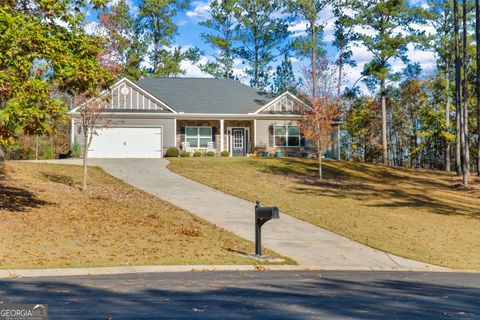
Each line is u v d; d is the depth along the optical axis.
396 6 46.53
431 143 65.50
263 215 13.54
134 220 18.05
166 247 14.06
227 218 20.41
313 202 25.44
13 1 14.94
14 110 13.13
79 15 15.54
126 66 52.50
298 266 13.13
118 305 7.23
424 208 25.91
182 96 45.28
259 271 12.11
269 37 59.03
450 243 18.05
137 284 9.30
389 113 69.25
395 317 6.95
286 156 44.62
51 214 17.52
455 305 8.10
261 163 38.38
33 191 21.75
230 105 44.88
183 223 18.47
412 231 19.77
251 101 46.12
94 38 16.30
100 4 16.44
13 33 13.21
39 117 13.77
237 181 30.84
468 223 22.50
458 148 41.97
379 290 9.59
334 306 7.67
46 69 14.61
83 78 15.16
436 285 10.67
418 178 40.16
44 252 12.23
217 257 13.28
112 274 10.70
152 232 16.16
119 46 49.25
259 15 58.91
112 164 35.75
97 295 8.03
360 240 17.59
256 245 13.94
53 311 6.71
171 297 8.05
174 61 57.81
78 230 15.38
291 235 17.95
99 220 17.39
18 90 13.48
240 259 13.24
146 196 24.31
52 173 28.44
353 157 72.69
